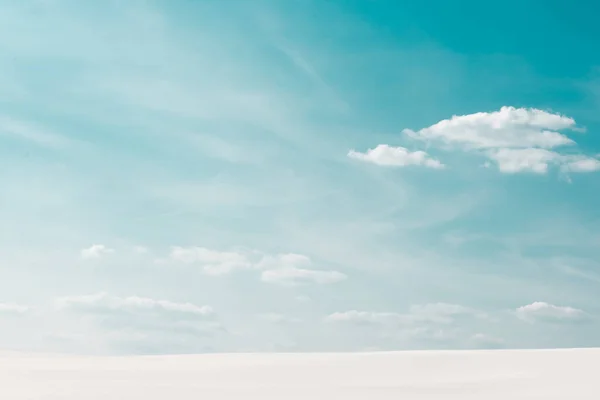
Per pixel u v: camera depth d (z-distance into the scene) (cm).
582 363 3228
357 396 2383
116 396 2303
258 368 3369
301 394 2416
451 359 3612
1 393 2375
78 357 4097
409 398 2328
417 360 3609
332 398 2325
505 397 2345
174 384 2681
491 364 3409
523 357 3534
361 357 3791
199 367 3438
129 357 4053
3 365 3550
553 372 3031
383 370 3303
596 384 2634
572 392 2447
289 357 3925
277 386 2669
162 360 3850
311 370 3294
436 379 3008
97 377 2942
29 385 2609
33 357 4112
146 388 2527
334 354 4012
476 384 2784
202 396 2317
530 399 2295
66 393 2375
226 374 3109
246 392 2447
